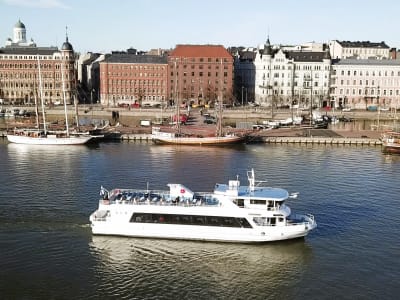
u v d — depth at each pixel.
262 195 63.38
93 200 78.19
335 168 105.88
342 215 73.38
